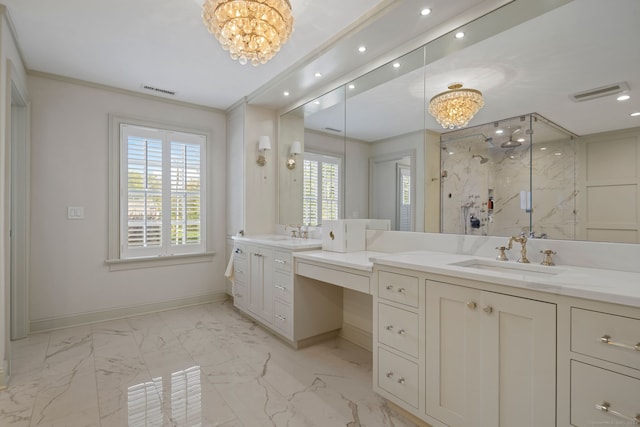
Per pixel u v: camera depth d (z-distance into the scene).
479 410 1.35
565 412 1.12
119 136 3.33
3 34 1.99
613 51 1.48
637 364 0.98
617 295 1.00
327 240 2.65
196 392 1.96
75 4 1.98
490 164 1.91
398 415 1.75
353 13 2.05
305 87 3.08
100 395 1.92
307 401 1.88
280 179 3.76
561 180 1.63
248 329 3.06
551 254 1.59
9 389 1.97
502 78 1.85
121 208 3.34
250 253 3.19
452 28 1.95
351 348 2.66
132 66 2.83
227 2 1.69
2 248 1.97
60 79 3.02
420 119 2.27
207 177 3.90
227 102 3.75
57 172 3.02
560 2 1.62
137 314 3.43
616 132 1.47
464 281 1.40
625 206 1.44
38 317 2.92
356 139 2.76
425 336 1.55
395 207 2.45
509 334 1.26
